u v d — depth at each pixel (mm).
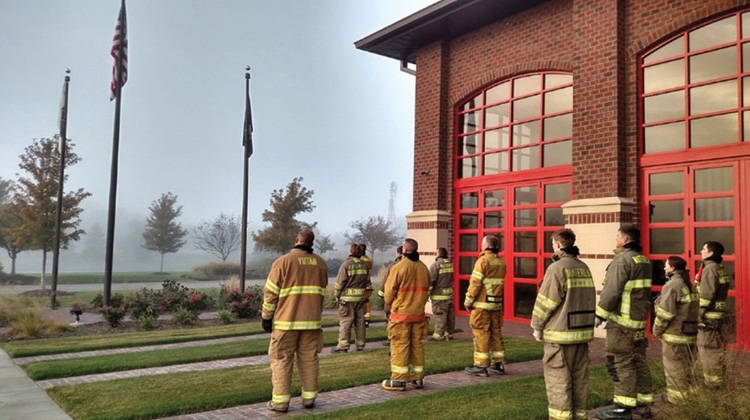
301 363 6113
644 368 5742
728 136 9891
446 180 15734
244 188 17344
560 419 4969
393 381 6793
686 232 10273
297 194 31719
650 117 11070
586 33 11930
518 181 13766
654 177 10898
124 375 7793
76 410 5793
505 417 5473
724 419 4910
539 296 5164
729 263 9641
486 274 7641
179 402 6047
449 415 5539
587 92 11805
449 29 15297
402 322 6832
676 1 10664
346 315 9555
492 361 7855
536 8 13523
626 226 5812
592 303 5215
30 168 24594
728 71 9992
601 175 11367
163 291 16328
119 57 15602
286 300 6004
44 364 8227
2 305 14117
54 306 16969
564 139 12781
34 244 23906
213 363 8711
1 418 5633
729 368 5621
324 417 5508
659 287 10617
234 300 14984
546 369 5156
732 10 9938
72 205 25250
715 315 6195
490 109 14820
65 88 20562
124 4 16062
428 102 16125
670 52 10891
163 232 47406
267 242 30812
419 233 15914
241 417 5664
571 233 5379
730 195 9711
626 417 5469
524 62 13703
